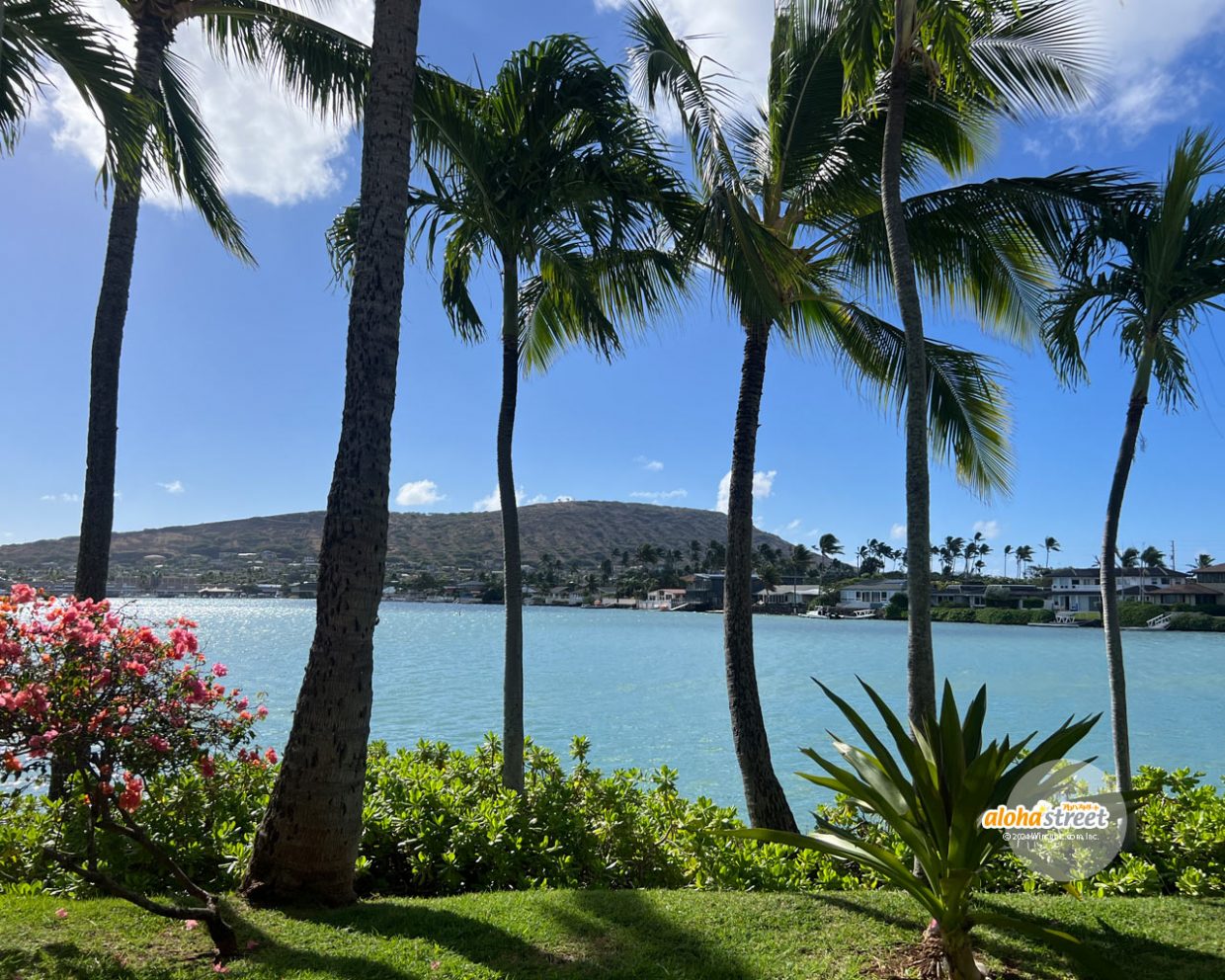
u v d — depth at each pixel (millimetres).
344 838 4633
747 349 8016
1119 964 3891
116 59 5801
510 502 7273
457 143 6965
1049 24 6797
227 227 8508
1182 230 6434
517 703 6871
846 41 6477
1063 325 7383
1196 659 40438
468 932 4172
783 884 5473
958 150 7816
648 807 6898
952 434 9031
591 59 6941
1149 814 6332
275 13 7199
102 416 6543
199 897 3973
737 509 7773
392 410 4953
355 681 4672
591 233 7676
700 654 39438
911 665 5703
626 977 3645
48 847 3807
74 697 3830
